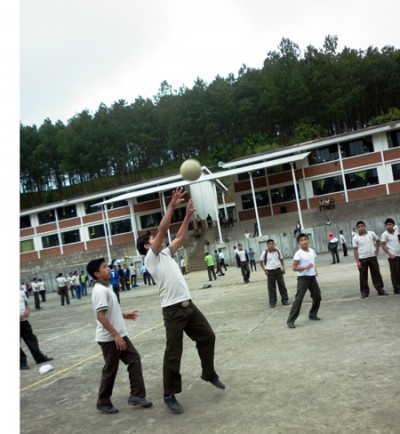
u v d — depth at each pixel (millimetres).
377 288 9477
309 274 7699
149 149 81062
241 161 37781
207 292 16703
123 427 4238
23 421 4871
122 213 44625
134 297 20203
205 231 39500
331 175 37531
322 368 5039
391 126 34531
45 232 47125
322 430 3443
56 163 79500
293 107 65688
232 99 72688
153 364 6539
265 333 7469
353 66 65000
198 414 4246
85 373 6793
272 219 37938
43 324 14867
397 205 33156
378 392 4062
